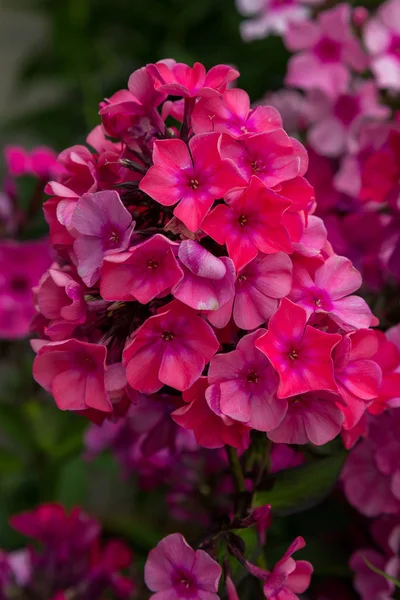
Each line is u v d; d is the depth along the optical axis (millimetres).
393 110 671
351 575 588
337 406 479
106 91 864
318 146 652
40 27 1112
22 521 626
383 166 567
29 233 712
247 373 477
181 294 463
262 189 469
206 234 474
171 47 805
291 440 486
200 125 483
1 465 735
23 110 977
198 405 481
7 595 632
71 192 488
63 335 485
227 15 807
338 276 487
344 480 546
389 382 502
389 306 578
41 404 759
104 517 748
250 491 518
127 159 498
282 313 472
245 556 503
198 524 665
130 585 625
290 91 692
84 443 686
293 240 481
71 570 627
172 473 609
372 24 658
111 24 874
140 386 476
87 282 474
